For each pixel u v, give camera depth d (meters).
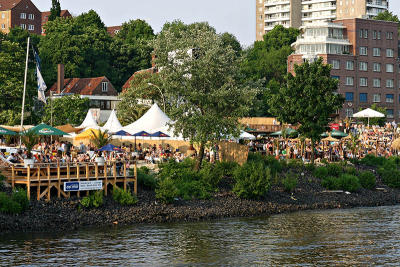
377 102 154.25
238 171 58.97
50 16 185.88
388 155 89.00
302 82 75.69
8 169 48.31
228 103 60.44
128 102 90.06
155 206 51.84
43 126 62.22
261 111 132.25
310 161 77.12
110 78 154.62
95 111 105.50
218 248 40.81
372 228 48.69
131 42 170.75
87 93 132.88
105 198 50.50
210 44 62.38
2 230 43.38
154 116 72.44
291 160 72.06
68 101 108.31
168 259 37.72
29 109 109.94
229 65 62.38
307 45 149.25
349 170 71.38
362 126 108.56
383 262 37.97
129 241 42.09
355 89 150.62
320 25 149.62
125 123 90.50
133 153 69.94
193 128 60.22
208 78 60.03
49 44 148.12
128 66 160.25
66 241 41.59
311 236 45.22
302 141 77.00
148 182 54.81
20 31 159.00
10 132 62.44
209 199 56.03
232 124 60.22
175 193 53.38
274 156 75.88
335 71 148.00
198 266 36.41
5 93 109.44
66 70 144.50
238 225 49.12
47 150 58.22
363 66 152.25
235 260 37.84
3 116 103.69
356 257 39.06
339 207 60.88
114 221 47.81
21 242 40.94
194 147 74.12
